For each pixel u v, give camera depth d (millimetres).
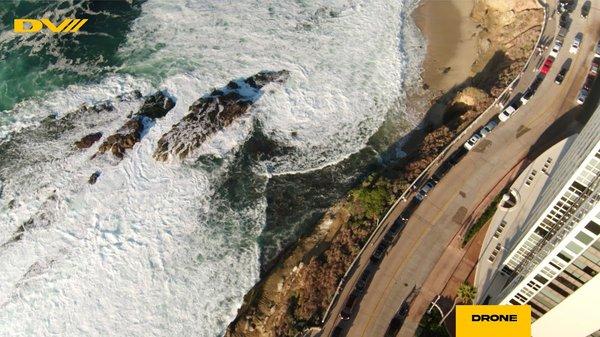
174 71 90375
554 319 49438
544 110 76375
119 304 68938
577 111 75938
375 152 81438
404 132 83250
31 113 86188
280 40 94562
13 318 68438
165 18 97500
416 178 71062
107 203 76500
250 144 82125
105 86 88812
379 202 70000
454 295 63812
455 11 96188
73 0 101000
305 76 89750
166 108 85812
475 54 90500
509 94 78188
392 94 87562
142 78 89625
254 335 65875
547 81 78875
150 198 76938
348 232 69312
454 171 72125
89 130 83750
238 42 94250
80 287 70000
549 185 61906
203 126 82750
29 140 83125
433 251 66500
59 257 72312
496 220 67062
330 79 89500
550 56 81125
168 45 93812
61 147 82062
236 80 89125
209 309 68438
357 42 94250
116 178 78688
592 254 40188
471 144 73812
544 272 45656
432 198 70000
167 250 72562
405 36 94625
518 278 53344
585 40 82875
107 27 96250
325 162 80375
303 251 71312
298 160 80688
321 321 62688
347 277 65375
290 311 64438
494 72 85500
